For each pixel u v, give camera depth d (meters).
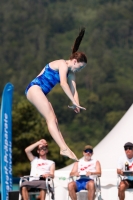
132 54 166.25
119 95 144.75
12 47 175.25
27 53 173.50
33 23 185.25
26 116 57.41
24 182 18.89
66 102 142.12
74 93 14.86
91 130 136.12
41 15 189.00
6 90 23.83
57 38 181.38
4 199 22.91
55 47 177.62
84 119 138.38
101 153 23.61
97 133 135.38
